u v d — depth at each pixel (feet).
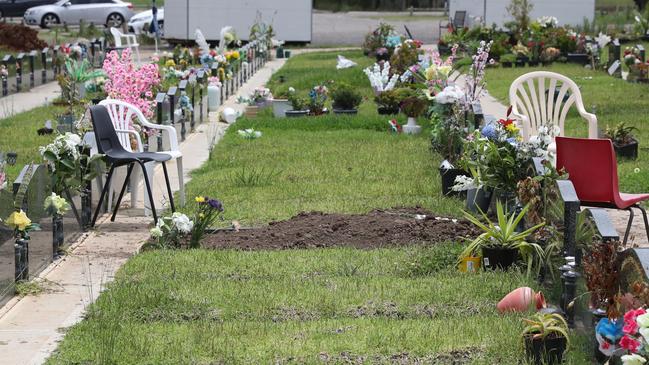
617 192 30.50
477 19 130.82
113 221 37.32
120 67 51.37
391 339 23.18
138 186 43.11
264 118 68.18
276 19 148.46
